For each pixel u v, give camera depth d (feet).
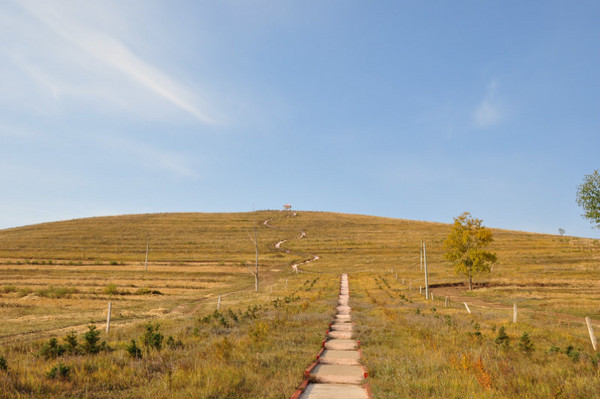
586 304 114.62
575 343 51.08
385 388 25.89
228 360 33.22
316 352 39.14
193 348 41.19
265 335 47.73
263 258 294.87
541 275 194.59
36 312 115.55
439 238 366.43
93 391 25.11
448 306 110.22
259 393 24.57
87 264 260.42
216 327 61.00
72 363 32.32
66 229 418.72
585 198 88.84
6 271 231.30
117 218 493.77
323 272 247.50
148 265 262.67
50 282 195.83
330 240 373.20
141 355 37.04
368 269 252.42
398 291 159.74
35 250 315.78
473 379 26.23
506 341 44.16
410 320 67.92
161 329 66.80
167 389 24.61
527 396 23.20
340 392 26.63
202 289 186.60
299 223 479.82
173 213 552.00
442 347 40.68
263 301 124.77
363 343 45.62
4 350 44.39
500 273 205.36
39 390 24.53
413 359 34.94
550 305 115.96
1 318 101.14
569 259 240.94
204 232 417.49
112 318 100.12
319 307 93.45
